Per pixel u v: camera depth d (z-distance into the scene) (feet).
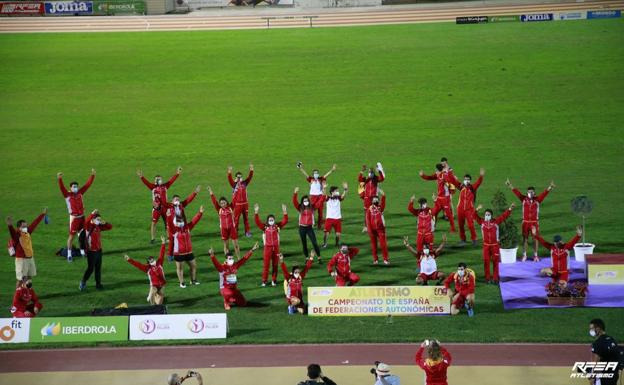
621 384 74.90
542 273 101.45
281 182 143.43
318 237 118.62
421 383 78.18
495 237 100.17
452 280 93.56
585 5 251.60
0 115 185.47
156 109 187.01
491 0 266.36
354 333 89.51
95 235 101.55
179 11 273.33
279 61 216.74
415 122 173.88
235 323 92.89
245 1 273.95
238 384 79.00
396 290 93.61
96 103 191.62
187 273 107.76
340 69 208.64
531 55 211.20
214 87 200.03
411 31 237.86
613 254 99.55
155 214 117.91
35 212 132.77
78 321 90.12
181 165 154.61
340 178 144.77
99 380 80.89
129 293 101.71
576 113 174.91
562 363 81.41
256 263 110.63
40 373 82.79
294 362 83.41
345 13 261.44
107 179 148.46
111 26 254.27
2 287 104.99
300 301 94.94
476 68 204.23
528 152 154.92
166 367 83.30
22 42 239.09
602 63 202.90
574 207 106.42
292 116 180.24
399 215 126.11
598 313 92.07
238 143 165.68
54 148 165.99
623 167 145.69
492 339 86.74
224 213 110.32
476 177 143.13
